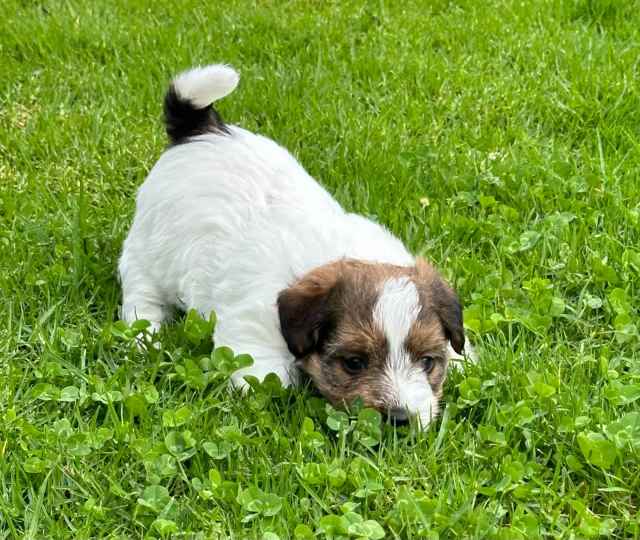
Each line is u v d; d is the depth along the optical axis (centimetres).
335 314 94
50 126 137
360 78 148
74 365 104
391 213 121
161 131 137
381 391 93
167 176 111
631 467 94
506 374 102
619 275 114
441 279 98
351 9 167
